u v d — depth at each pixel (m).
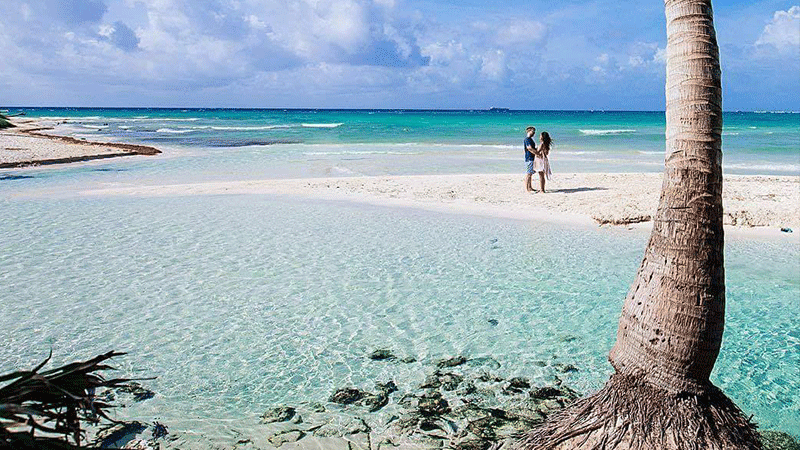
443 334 8.10
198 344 7.75
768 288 9.97
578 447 4.34
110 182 21.80
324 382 6.77
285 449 5.45
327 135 50.91
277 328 8.29
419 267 11.16
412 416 6.03
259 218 15.47
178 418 5.98
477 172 25.09
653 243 4.21
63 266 11.04
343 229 14.24
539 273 10.79
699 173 3.99
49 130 56.72
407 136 49.69
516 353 7.52
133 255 11.81
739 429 4.20
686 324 4.02
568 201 17.11
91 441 5.51
